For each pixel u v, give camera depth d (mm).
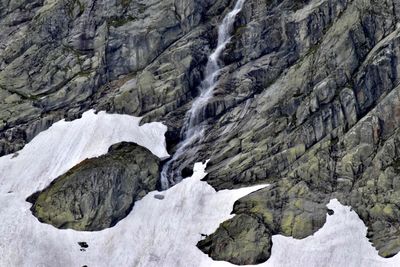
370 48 50031
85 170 48500
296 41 54000
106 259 44062
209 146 51094
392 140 44969
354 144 45938
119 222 46500
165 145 52344
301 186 45469
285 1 56906
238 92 53719
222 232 44125
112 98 55750
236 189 47312
